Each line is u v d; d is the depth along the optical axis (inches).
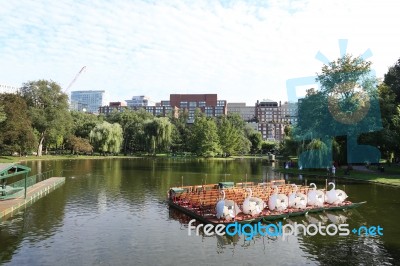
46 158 3238.2
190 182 1692.9
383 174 1905.8
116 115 5118.1
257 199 957.8
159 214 986.7
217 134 4574.3
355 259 654.5
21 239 746.2
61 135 3663.9
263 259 652.7
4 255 651.5
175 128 5002.5
